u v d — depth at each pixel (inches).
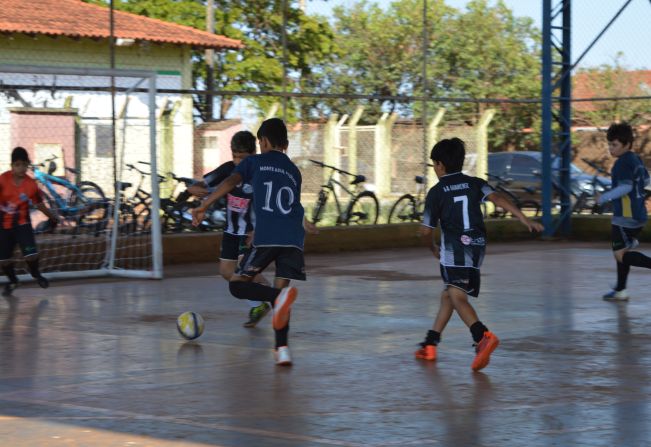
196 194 455.8
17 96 1057.5
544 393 326.6
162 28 1437.0
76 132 1046.4
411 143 1138.7
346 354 399.2
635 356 394.0
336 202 997.8
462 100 968.9
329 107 1627.7
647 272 721.0
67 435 275.3
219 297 586.2
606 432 276.2
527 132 1796.3
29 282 666.2
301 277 392.8
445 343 424.5
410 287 632.4
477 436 272.5
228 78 1646.2
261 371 364.8
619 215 553.3
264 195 388.8
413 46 1898.4
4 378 353.7
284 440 269.0
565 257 842.8
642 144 1380.4
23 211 588.7
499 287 626.2
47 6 1406.3
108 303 561.0
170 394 326.3
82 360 387.9
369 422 288.5
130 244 751.7
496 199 369.7
